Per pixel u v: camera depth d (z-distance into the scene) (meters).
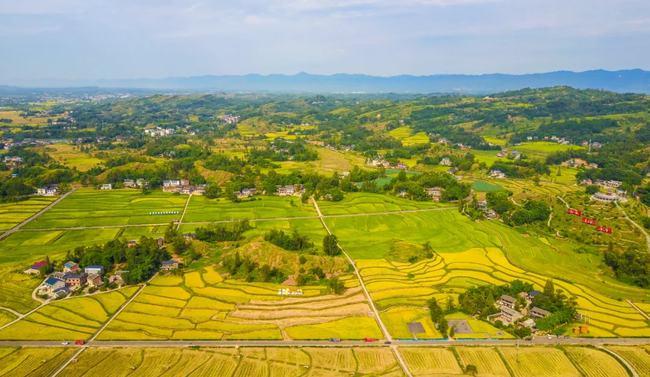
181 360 129.50
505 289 170.38
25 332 143.38
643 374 125.94
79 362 128.25
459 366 128.00
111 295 169.50
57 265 189.88
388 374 124.12
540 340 141.88
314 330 146.12
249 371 124.81
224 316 154.62
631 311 163.00
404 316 155.12
